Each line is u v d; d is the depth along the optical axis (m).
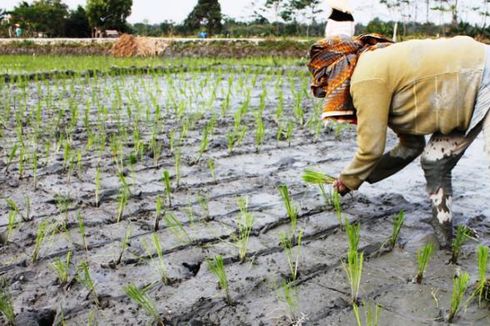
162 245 2.83
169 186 3.47
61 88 8.78
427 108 2.59
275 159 4.50
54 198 3.47
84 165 4.20
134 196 3.53
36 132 5.32
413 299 2.34
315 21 30.41
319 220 3.18
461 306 2.27
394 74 2.61
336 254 2.75
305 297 2.35
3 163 4.24
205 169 4.16
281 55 18.47
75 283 2.44
